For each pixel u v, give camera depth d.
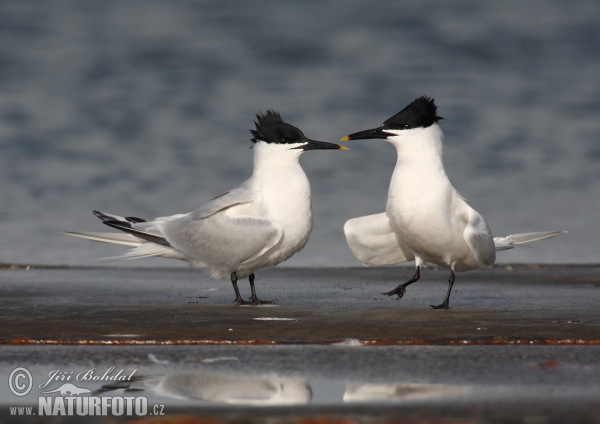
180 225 10.76
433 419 5.41
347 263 14.48
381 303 10.37
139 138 23.00
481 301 10.50
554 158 21.61
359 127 24.22
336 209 17.80
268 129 10.70
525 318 9.02
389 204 10.26
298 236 10.59
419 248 10.32
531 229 16.52
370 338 7.90
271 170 10.64
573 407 5.63
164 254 10.88
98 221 16.84
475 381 6.31
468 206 10.25
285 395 6.04
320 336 8.04
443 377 6.44
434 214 9.92
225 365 6.89
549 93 27.70
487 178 20.14
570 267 13.94
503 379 6.36
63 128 23.56
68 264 14.15
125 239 10.91
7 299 10.43
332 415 5.54
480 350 7.43
